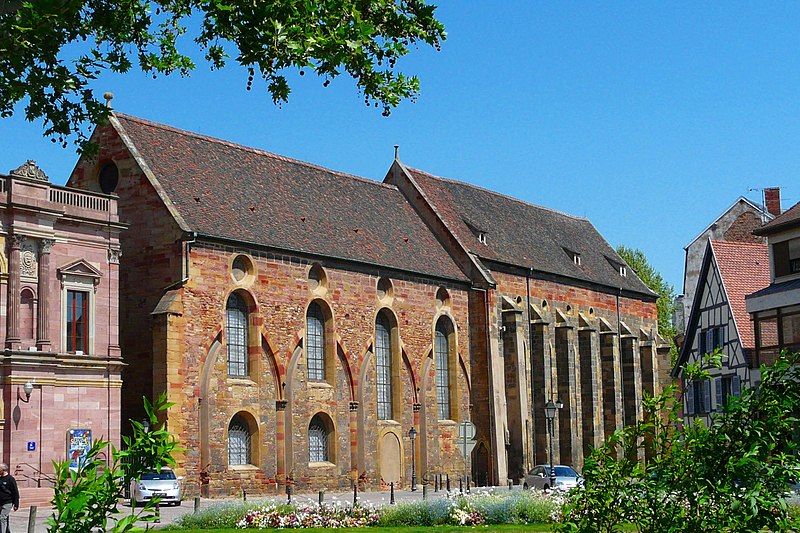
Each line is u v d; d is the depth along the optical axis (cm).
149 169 5581
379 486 6391
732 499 1450
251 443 5659
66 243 4906
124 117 5844
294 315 5922
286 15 1836
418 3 2009
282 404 5778
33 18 1828
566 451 7944
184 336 5284
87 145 2194
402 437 6631
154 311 5212
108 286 5069
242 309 5697
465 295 7300
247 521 3509
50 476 4691
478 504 3584
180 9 2078
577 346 8344
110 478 1130
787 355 1511
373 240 6756
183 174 5819
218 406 5428
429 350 6919
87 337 4959
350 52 1867
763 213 9881
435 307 7025
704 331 6294
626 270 9581
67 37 2023
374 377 6438
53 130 2142
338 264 6250
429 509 3556
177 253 5359
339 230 6544
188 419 5266
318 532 3278
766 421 1477
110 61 2128
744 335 5844
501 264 7619
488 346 7244
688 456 1509
